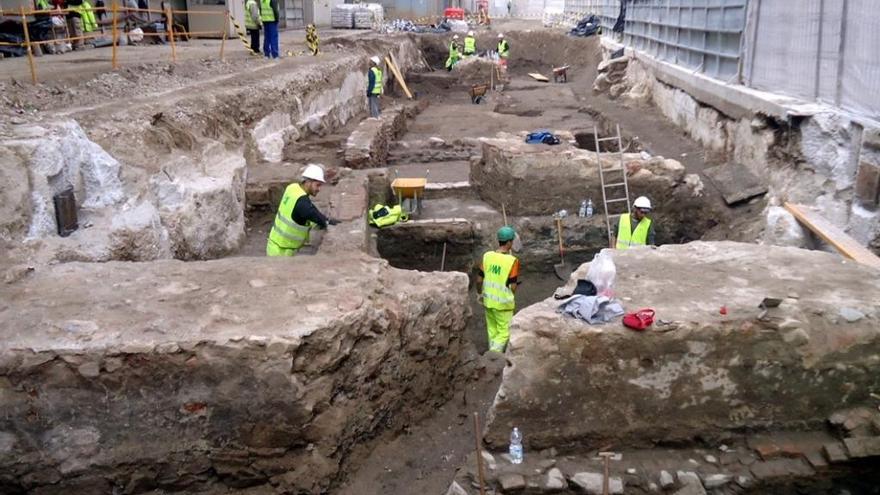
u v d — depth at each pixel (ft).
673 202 31.19
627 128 43.47
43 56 39.68
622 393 13.19
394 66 66.49
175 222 21.25
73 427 11.85
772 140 27.53
